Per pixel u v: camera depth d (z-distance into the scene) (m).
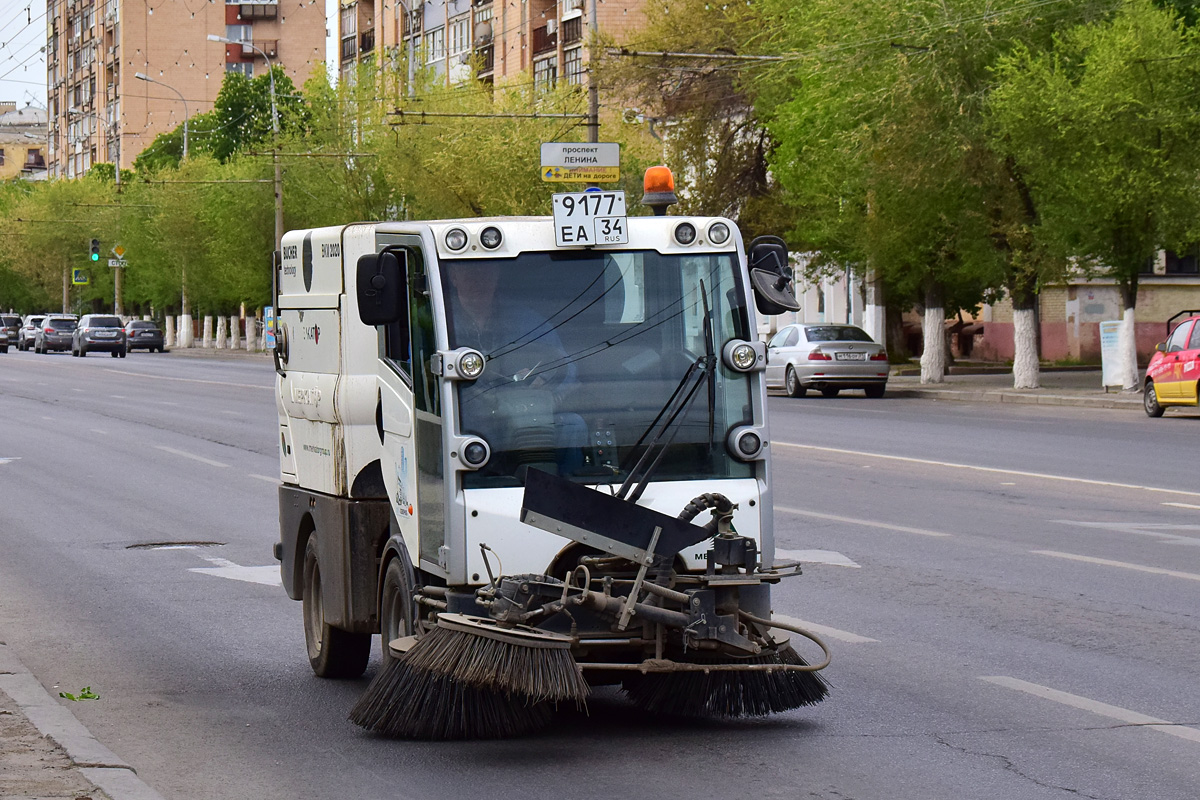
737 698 8.69
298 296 11.00
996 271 44.94
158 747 8.77
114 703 10.01
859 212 48.00
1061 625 11.84
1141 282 63.19
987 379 52.72
